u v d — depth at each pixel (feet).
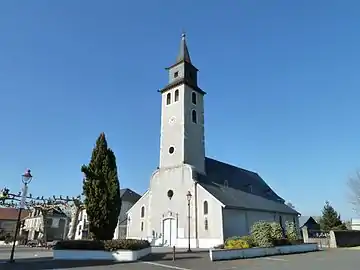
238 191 119.96
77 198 94.32
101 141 69.56
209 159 129.08
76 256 57.52
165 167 113.80
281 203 140.77
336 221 155.94
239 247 69.92
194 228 98.43
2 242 144.36
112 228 64.75
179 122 115.24
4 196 88.69
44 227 114.73
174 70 127.65
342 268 49.57
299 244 85.87
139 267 47.88
